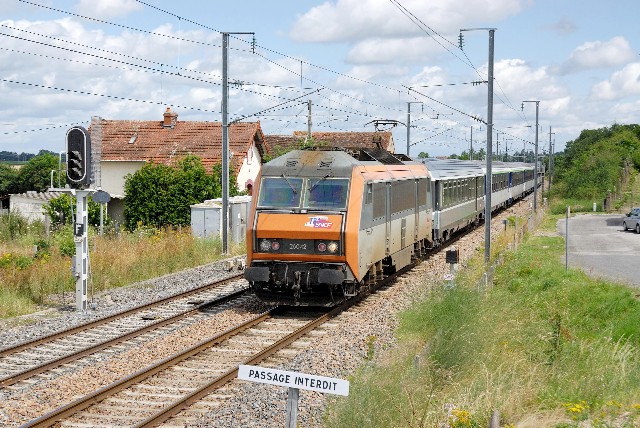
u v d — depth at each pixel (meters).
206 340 14.39
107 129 50.53
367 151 20.73
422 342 14.18
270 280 17.28
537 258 27.12
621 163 79.25
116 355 13.84
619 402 11.46
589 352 14.22
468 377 12.02
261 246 17.22
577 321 18.34
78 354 13.72
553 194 71.38
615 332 17.14
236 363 13.26
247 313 17.66
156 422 9.91
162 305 19.00
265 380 6.77
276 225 17.03
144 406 10.85
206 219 31.94
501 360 12.97
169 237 27.78
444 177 29.98
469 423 9.26
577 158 90.25
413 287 21.25
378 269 19.66
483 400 10.58
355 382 9.32
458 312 14.41
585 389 11.88
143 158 47.69
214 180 38.50
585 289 20.61
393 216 20.55
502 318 15.73
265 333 15.69
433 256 28.72
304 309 18.36
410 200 22.84
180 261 26.05
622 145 95.00
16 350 14.20
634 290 21.75
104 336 15.56
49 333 15.66
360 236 17.12
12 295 18.91
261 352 13.50
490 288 19.02
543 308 18.67
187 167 39.09
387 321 16.61
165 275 24.09
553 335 14.70
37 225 35.56
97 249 23.97
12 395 11.45
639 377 12.89
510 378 11.95
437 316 14.69
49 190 18.39
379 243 18.98
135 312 17.98
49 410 10.66
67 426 9.91
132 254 24.30
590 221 48.53
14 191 76.06
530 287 21.67
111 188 48.28
